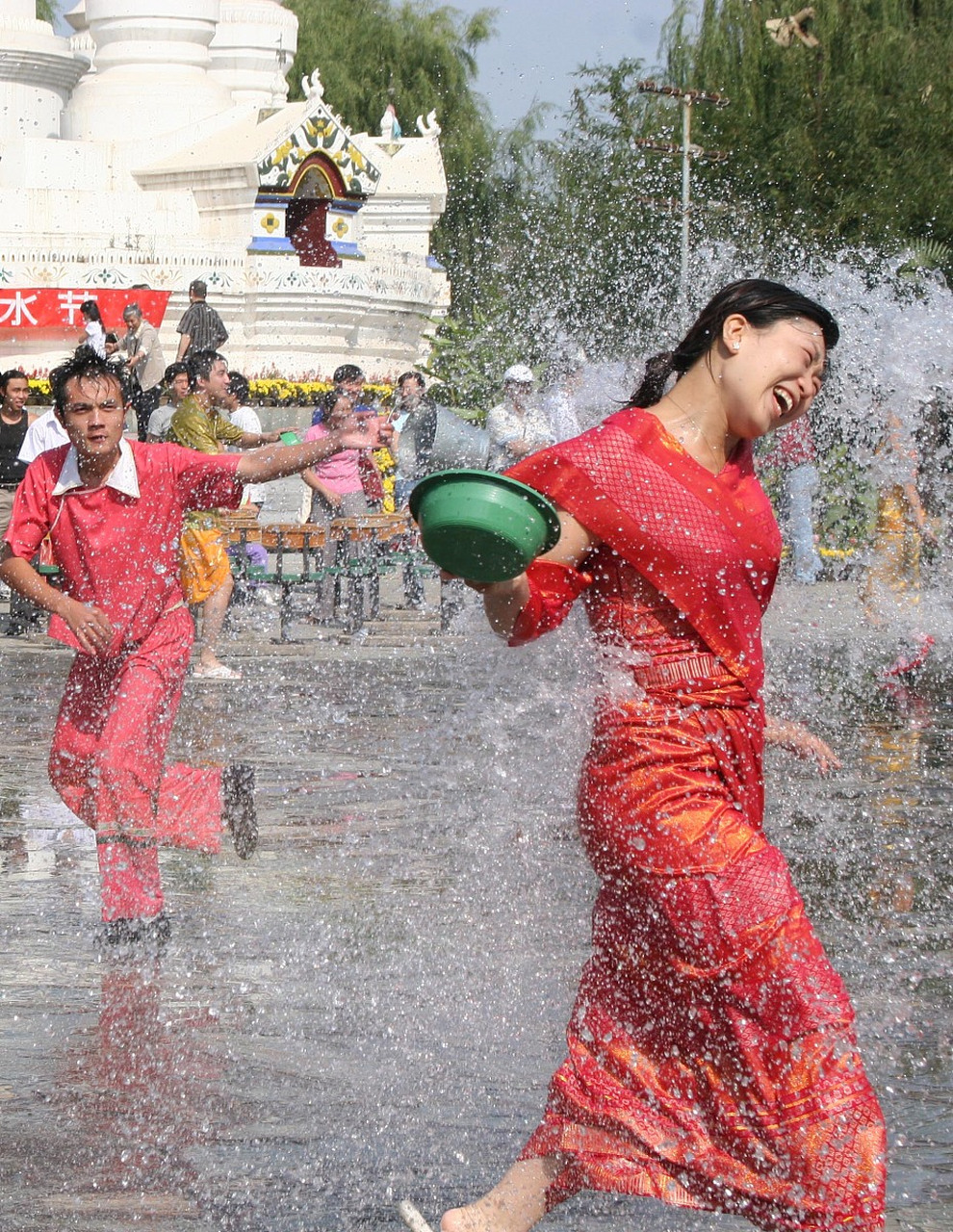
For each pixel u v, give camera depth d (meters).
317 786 8.41
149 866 6.04
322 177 28.89
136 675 6.04
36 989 5.45
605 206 32.88
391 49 47.16
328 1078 4.68
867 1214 3.31
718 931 3.47
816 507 19.30
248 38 35.12
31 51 29.67
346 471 15.48
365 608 16.86
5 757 9.34
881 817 7.92
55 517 5.99
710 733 3.65
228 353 27.94
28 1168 4.13
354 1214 3.90
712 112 31.73
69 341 25.97
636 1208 3.93
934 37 32.19
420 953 5.78
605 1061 3.54
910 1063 4.83
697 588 3.63
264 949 5.86
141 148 29.59
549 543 3.51
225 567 12.27
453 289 37.38
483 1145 4.25
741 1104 3.43
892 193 31.11
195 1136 4.32
